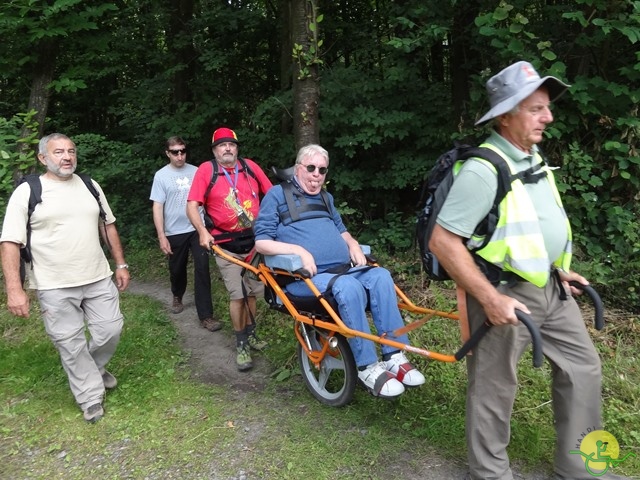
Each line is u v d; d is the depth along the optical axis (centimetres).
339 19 776
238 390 356
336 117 597
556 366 232
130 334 450
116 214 783
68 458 288
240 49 891
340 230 335
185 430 307
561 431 240
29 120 588
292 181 324
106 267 340
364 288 292
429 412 308
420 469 262
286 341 421
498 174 199
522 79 202
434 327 404
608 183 468
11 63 655
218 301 534
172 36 861
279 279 318
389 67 614
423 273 507
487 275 211
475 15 574
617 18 420
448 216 204
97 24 668
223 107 796
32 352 419
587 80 439
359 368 280
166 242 492
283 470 266
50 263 313
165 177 489
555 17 467
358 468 264
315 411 319
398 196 662
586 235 467
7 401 354
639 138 439
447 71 675
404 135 585
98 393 331
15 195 307
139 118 829
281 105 651
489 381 222
